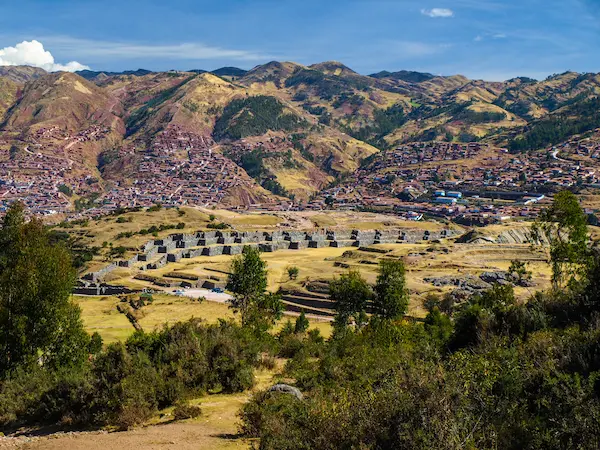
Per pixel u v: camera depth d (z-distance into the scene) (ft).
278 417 54.19
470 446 37.04
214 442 54.65
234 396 77.71
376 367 68.69
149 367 76.95
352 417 42.39
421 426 38.65
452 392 40.91
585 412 38.86
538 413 41.88
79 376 75.15
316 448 42.29
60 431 67.05
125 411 66.44
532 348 55.47
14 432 68.69
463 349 70.74
